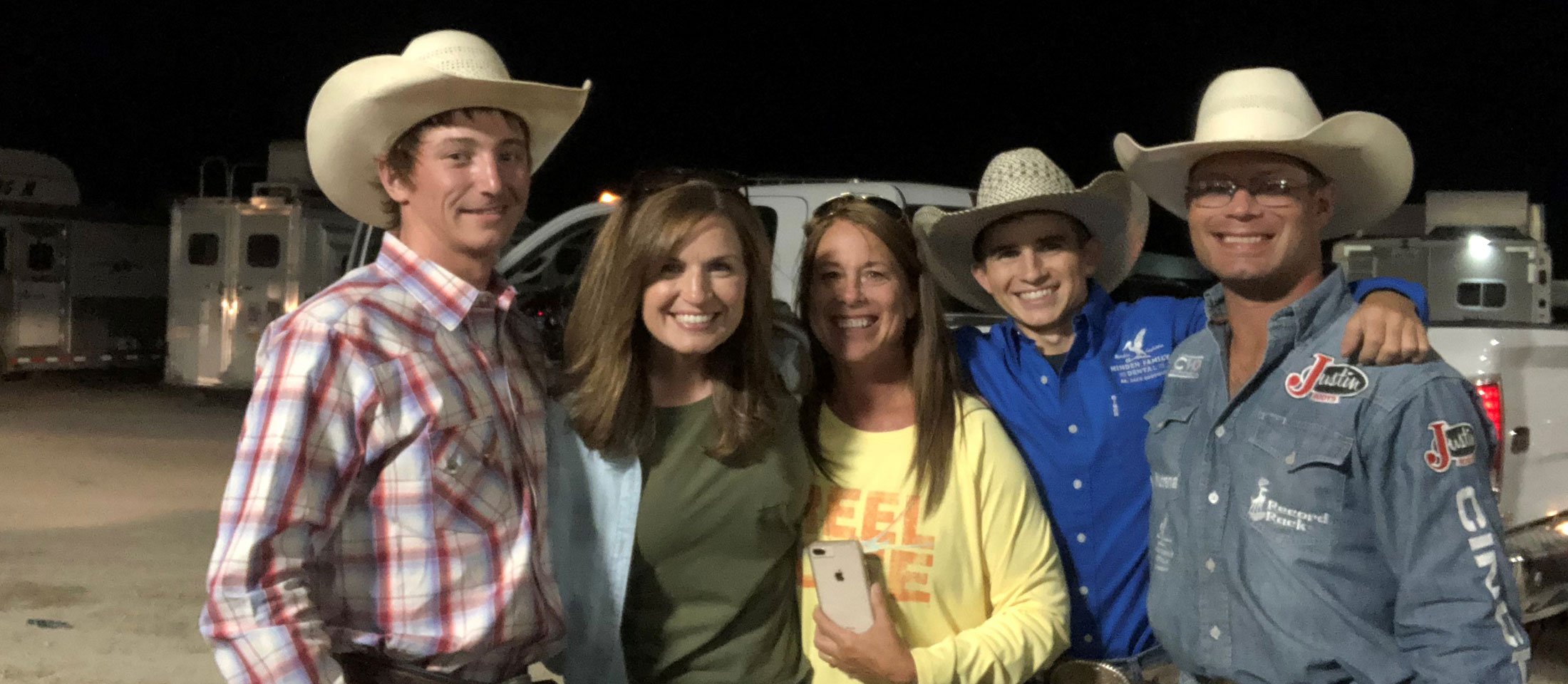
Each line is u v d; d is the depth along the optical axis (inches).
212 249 513.3
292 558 71.3
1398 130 82.0
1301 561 76.8
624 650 89.1
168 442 404.5
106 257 576.4
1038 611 88.0
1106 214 103.5
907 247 90.7
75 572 238.4
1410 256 329.1
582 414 85.7
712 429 87.1
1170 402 89.0
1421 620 73.2
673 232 83.2
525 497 79.5
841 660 85.0
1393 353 75.0
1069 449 97.7
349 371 73.3
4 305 530.0
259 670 68.7
